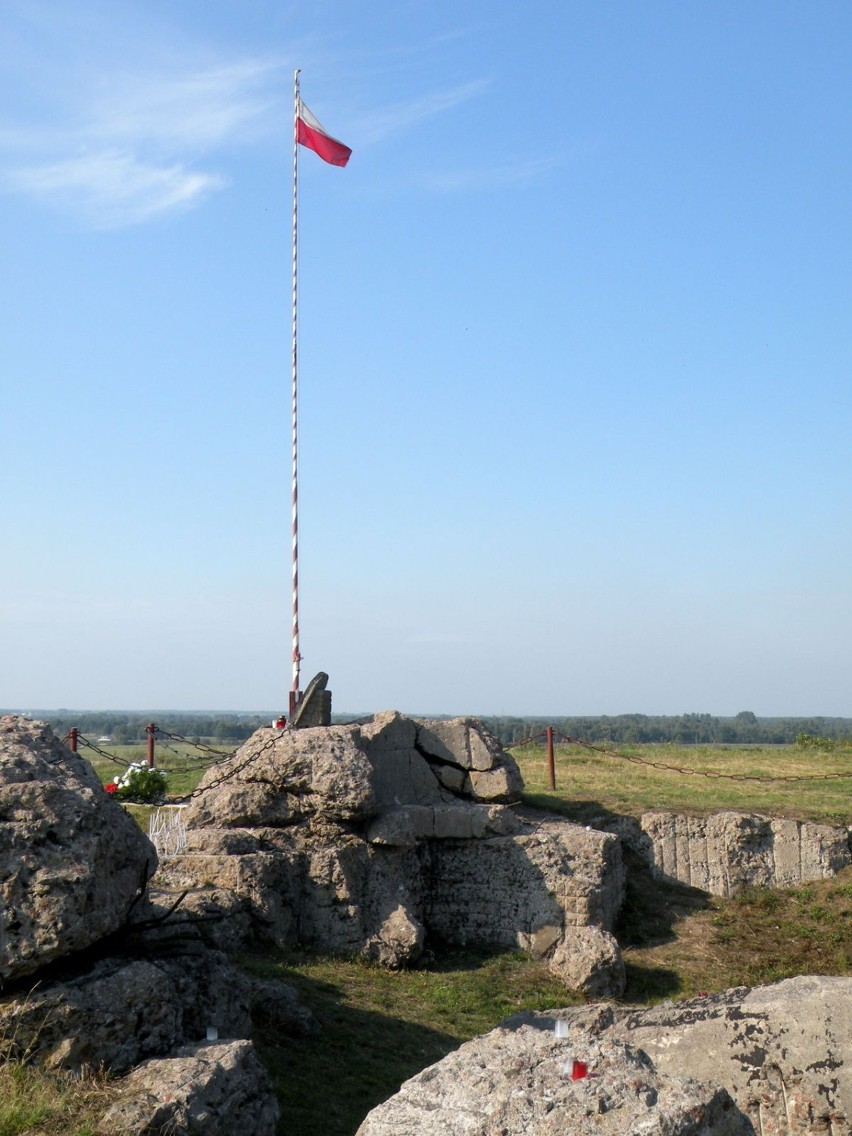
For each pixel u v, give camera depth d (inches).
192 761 1024.9
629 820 802.8
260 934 594.2
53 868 350.6
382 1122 257.3
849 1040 319.9
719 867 780.6
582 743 933.2
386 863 676.7
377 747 743.7
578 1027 365.4
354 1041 490.3
